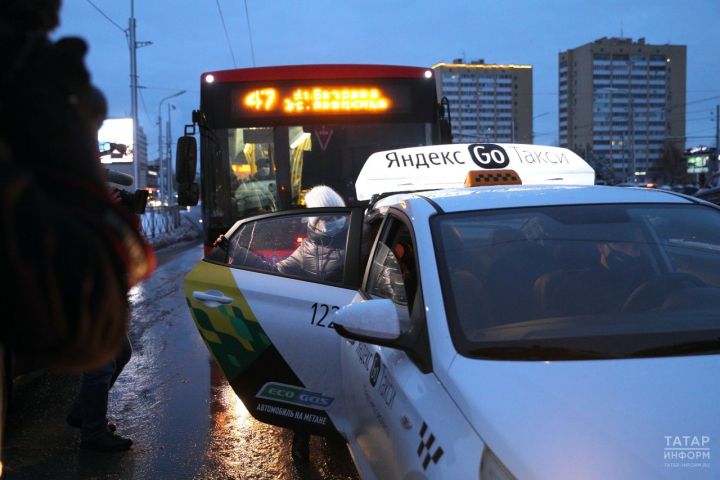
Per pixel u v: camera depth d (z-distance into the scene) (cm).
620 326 261
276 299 403
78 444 480
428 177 494
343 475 427
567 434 200
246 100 862
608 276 290
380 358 294
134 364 705
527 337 253
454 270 284
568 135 16412
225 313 413
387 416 265
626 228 315
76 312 94
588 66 15662
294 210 432
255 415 405
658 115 15975
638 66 15850
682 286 288
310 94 864
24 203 90
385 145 873
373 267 374
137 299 1146
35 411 557
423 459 221
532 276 286
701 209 332
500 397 217
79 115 99
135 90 3234
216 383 629
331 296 392
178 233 3331
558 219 318
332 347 382
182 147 845
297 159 863
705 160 9188
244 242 435
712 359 235
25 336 95
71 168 97
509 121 14938
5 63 94
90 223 97
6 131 94
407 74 877
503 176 469
